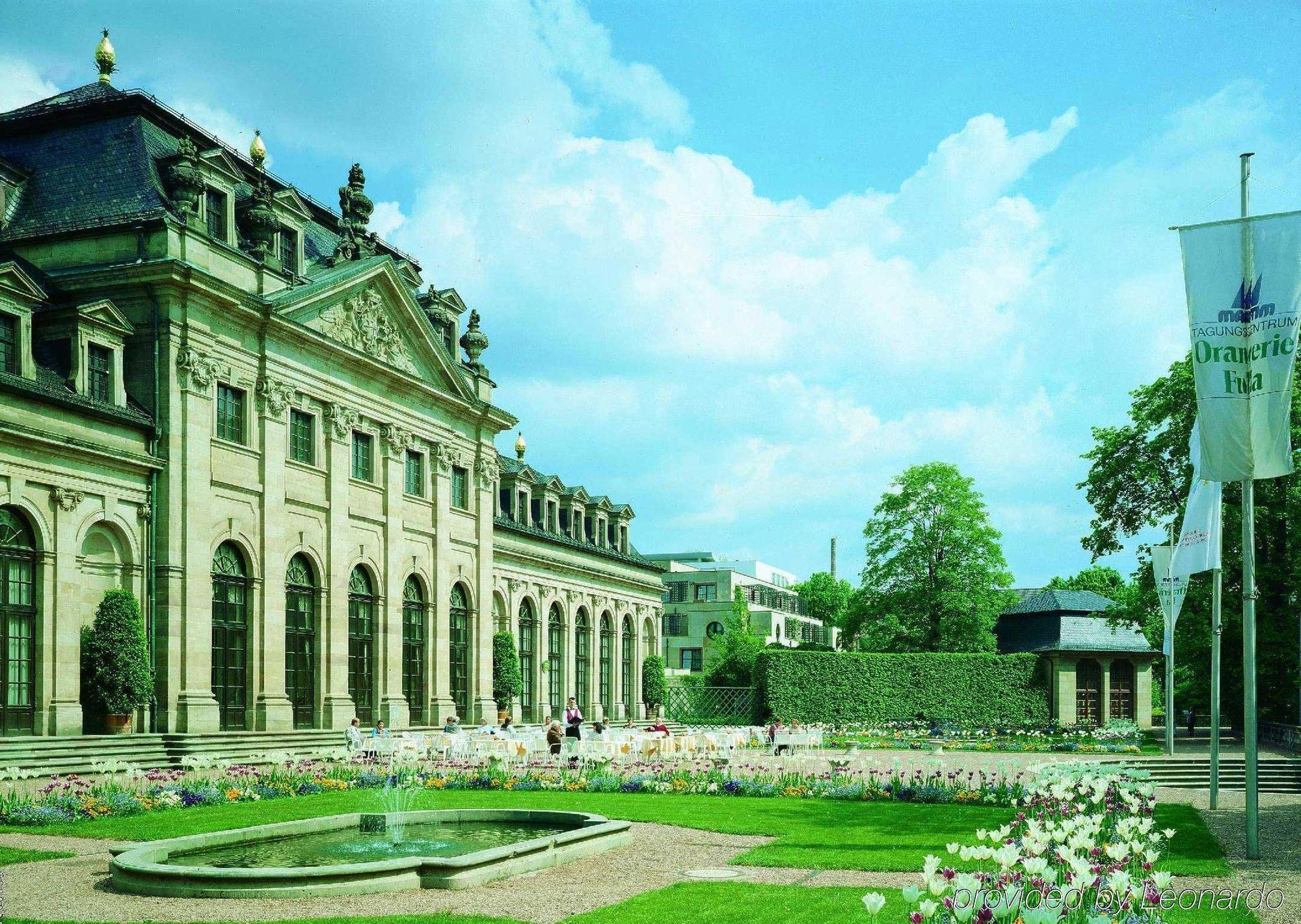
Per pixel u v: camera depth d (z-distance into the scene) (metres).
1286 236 20.25
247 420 40.59
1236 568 53.00
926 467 78.38
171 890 15.34
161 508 36.56
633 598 82.31
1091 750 52.88
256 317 40.47
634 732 46.34
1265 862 19.89
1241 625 51.84
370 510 47.97
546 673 67.69
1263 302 20.36
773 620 136.12
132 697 34.25
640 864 18.36
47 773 29.48
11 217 39.44
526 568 66.06
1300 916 14.78
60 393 33.78
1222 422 20.56
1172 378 55.56
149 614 36.16
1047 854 14.11
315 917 13.84
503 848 17.41
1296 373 48.41
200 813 24.97
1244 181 21.11
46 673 32.62
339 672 44.78
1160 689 86.62
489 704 57.03
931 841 21.28
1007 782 33.38
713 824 23.77
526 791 31.72
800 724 69.81
